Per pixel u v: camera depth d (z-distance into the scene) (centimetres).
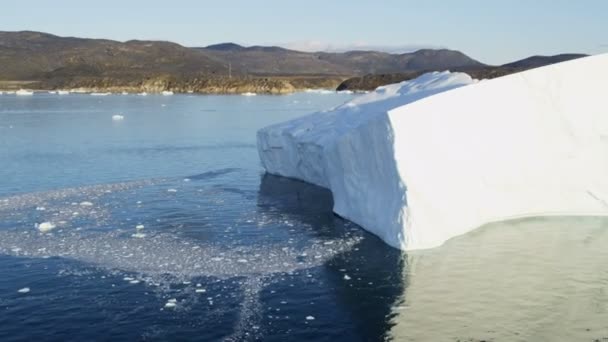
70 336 1460
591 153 2459
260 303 1655
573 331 1484
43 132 5969
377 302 1658
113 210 2731
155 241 2247
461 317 1562
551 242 2156
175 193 3120
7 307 1623
